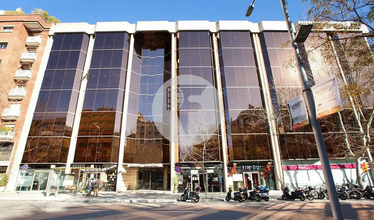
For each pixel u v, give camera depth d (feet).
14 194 55.06
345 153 63.87
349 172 68.44
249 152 71.51
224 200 49.24
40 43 88.22
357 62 34.09
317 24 30.50
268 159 70.74
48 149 69.97
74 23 92.17
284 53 86.79
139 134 79.00
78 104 79.00
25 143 71.10
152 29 91.71
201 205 40.60
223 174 70.59
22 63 84.94
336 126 71.20
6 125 74.02
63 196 52.37
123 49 88.17
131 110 81.35
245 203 43.47
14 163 67.97
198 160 70.64
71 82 80.79
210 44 90.94
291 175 68.85
